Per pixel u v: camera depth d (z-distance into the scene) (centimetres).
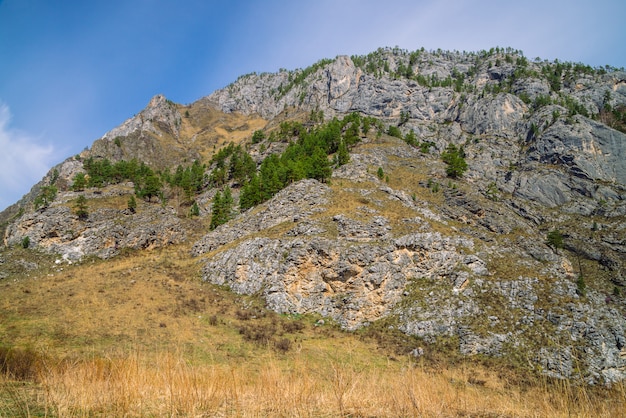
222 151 13412
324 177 7681
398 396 800
